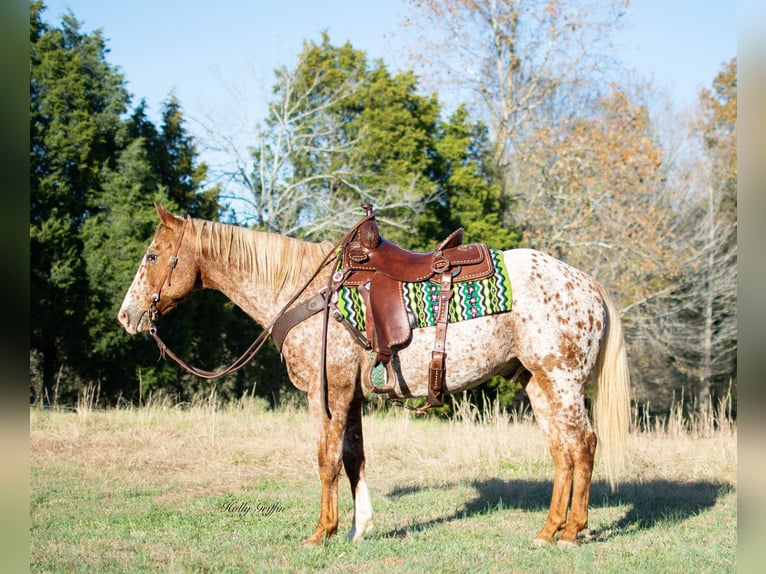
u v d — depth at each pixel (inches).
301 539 186.4
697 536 194.4
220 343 705.6
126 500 232.7
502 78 889.5
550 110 919.0
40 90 624.1
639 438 390.6
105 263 592.1
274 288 187.3
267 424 396.2
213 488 256.5
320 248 190.9
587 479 179.2
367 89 814.5
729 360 786.2
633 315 781.3
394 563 164.4
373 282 176.7
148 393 637.3
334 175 775.1
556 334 178.5
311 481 270.7
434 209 765.9
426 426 427.5
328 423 176.2
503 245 756.0
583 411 181.2
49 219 570.3
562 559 167.3
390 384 175.8
